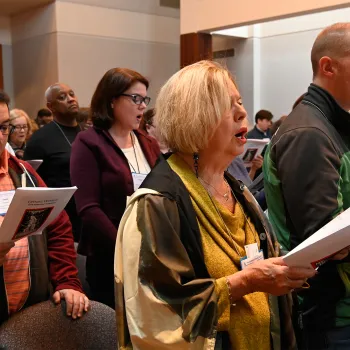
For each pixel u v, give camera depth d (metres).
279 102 7.84
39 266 1.72
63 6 7.70
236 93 1.21
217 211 1.20
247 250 1.22
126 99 2.25
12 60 8.94
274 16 5.47
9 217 1.38
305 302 1.54
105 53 8.15
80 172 2.17
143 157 2.41
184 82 1.18
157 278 1.05
